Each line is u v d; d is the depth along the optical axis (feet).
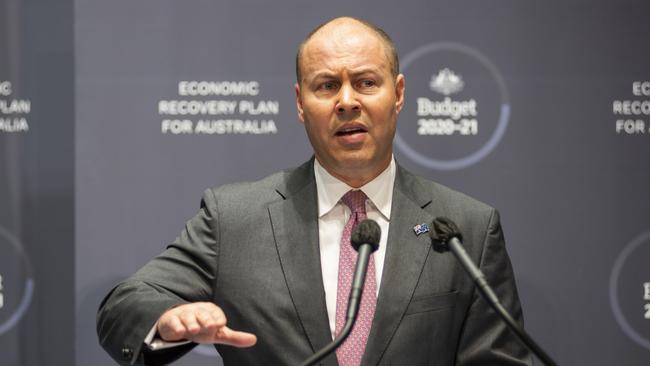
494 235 18.57
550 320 28.63
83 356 28.89
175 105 28.96
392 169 19.35
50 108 28.96
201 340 14.62
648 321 28.53
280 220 18.51
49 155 29.04
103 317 17.53
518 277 28.66
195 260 18.42
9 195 28.99
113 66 28.89
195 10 28.99
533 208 28.73
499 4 28.86
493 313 17.95
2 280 28.94
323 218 18.72
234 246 18.29
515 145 28.76
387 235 18.39
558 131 28.71
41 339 28.99
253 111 29.04
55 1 28.94
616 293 28.58
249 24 29.04
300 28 29.09
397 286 17.51
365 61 17.89
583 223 28.68
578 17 28.78
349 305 13.53
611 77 28.68
